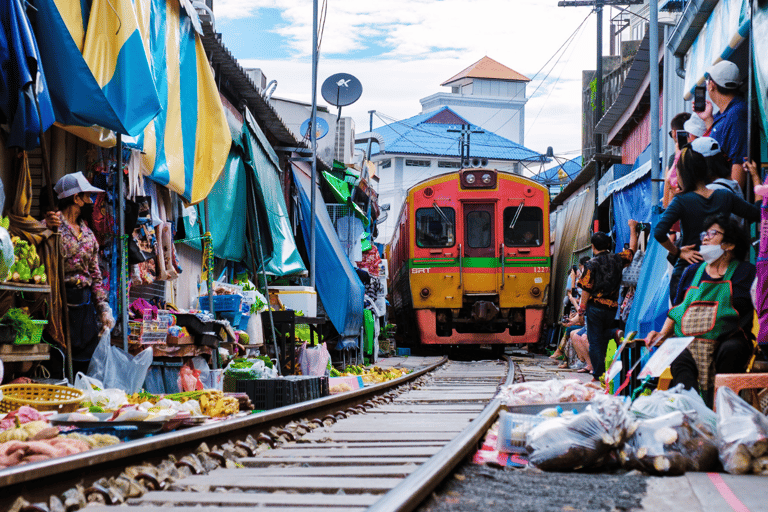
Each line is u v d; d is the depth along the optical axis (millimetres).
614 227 18766
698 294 6074
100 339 7594
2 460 4082
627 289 15008
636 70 17734
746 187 8922
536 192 20500
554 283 28312
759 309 7234
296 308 14828
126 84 7570
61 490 3760
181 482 4324
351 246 21859
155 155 9227
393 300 30453
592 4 25953
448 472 4352
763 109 7984
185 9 10023
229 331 10414
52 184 7754
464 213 20562
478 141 69188
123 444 4297
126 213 8516
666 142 13516
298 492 4141
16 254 6738
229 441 5527
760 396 5500
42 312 7242
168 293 11219
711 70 8922
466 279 20359
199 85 10578
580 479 4590
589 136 33406
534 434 5094
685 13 10984
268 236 14961
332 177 20500
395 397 11117
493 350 22938
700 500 3834
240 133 13508
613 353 11195
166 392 8625
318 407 7848
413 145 66250
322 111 24969
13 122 6219
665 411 5059
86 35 7406
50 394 6320
